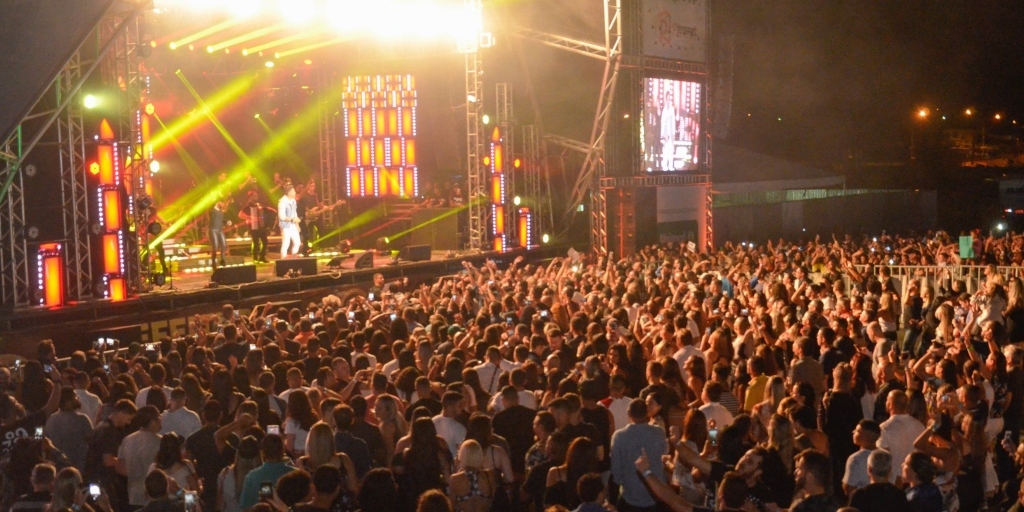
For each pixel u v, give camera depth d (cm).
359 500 654
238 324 1434
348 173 3080
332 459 724
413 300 1628
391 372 1080
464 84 3031
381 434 836
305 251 2773
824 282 1655
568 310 1496
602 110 3138
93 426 966
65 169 1894
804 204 4825
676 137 3275
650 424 778
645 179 3138
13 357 1599
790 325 1305
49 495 705
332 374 990
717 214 4088
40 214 1884
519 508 786
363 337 1149
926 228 5703
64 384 1025
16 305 1825
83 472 899
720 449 731
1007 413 1029
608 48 2870
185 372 1037
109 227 1934
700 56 3369
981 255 2466
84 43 1772
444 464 778
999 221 5775
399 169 3044
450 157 3056
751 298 1521
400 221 3055
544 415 786
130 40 1966
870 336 1145
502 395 873
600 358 1028
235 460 759
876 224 5500
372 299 1698
